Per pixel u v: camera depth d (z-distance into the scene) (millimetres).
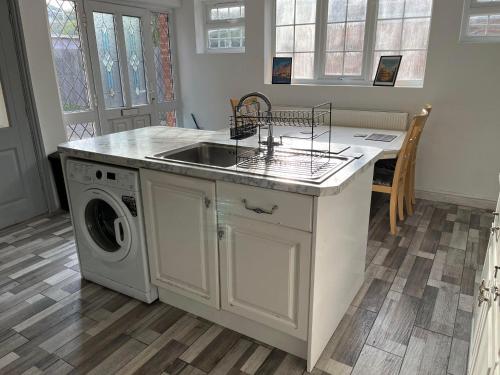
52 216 3520
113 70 4320
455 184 3750
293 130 3822
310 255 1549
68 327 2033
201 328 2018
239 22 4719
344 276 1961
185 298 2125
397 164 2926
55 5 3613
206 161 2330
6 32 3066
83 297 2295
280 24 4449
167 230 1970
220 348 1873
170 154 2084
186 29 4969
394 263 2639
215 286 1892
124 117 4527
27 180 3398
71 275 2537
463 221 3336
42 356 1835
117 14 4227
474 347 1466
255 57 4543
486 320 1187
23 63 3197
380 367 1734
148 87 4781
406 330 1971
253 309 1808
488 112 3461
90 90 4066
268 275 1700
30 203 3451
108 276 2330
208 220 1796
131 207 2029
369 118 3914
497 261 1259
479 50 3359
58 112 3561
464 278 2445
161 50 4922
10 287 2400
